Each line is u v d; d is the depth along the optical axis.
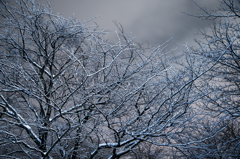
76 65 6.43
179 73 5.95
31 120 5.23
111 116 5.66
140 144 6.24
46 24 6.23
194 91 5.85
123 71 7.20
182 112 5.52
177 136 5.62
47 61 6.47
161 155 6.30
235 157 5.28
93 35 6.50
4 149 6.26
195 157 5.50
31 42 6.65
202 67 5.58
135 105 6.18
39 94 5.27
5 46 6.32
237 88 6.21
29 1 6.00
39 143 5.68
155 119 5.89
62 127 5.32
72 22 6.56
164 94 6.33
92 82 5.52
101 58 6.77
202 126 5.17
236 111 5.57
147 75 6.60
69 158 6.18
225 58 5.82
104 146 5.54
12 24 5.82
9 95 6.13
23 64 6.29
